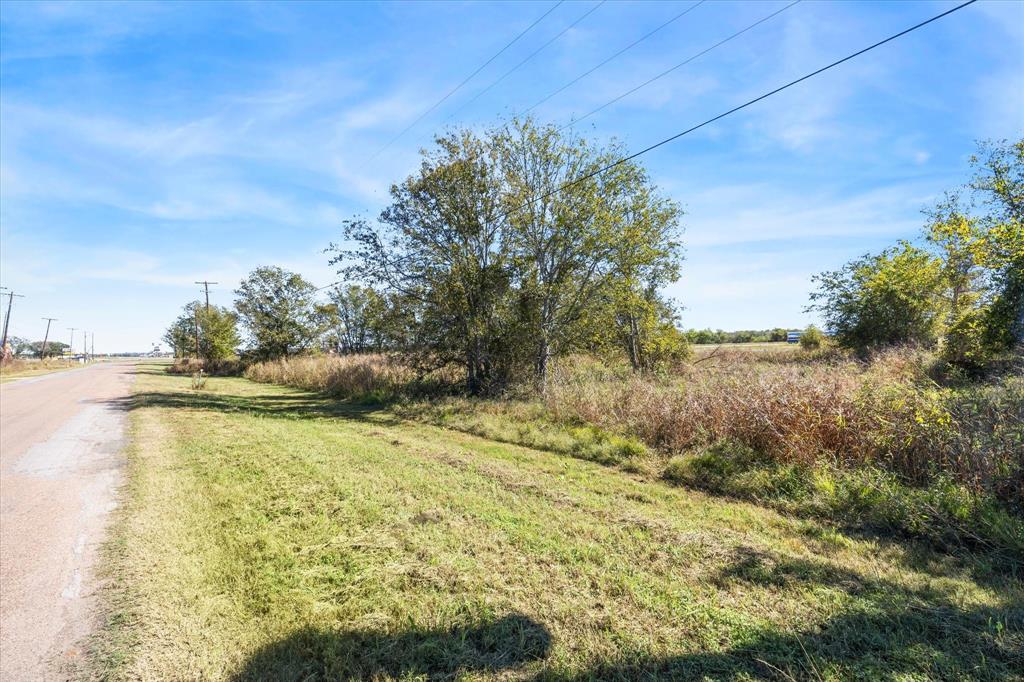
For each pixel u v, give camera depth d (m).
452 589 3.65
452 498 5.68
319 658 2.93
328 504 5.48
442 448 8.77
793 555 4.19
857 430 6.28
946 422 5.58
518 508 5.39
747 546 4.38
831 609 3.33
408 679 2.71
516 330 15.62
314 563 4.10
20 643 3.06
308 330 39.22
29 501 5.81
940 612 3.26
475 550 4.29
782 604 3.40
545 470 7.21
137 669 2.82
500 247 16.50
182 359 52.88
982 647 2.88
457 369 18.11
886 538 4.70
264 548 4.35
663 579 3.78
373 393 17.72
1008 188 15.50
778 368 9.05
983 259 15.66
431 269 16.25
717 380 9.26
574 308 16.39
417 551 4.28
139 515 5.22
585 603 3.44
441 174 15.93
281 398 19.16
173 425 11.09
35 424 11.76
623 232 15.89
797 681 2.64
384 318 17.20
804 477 5.96
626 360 21.72
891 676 2.65
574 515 5.18
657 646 2.95
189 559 4.16
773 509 5.51
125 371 47.47
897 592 3.57
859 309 20.20
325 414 13.95
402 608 3.40
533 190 16.45
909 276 19.25
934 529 4.64
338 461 7.43
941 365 13.44
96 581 3.85
